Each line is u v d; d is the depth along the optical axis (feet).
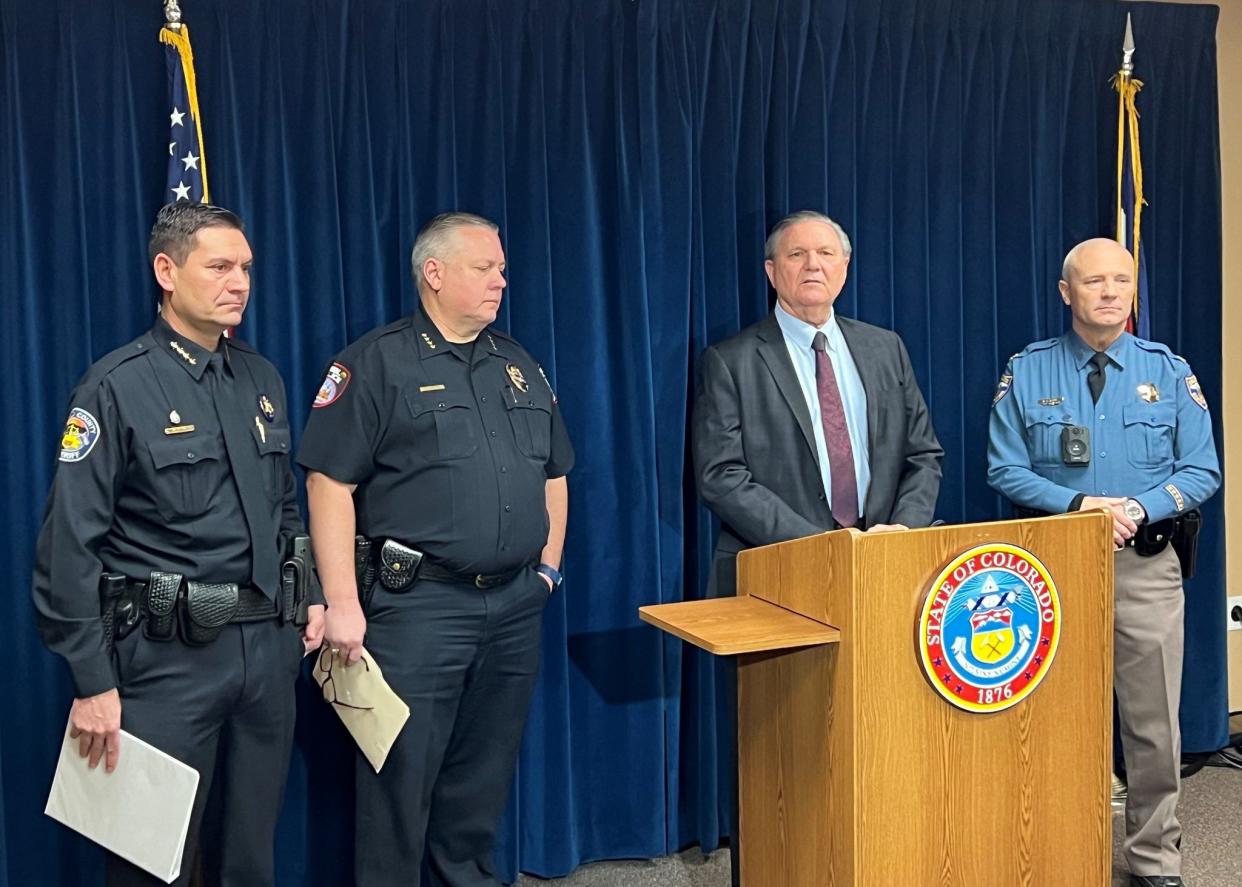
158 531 6.91
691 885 9.49
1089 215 11.01
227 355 7.43
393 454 7.90
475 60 9.28
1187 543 8.93
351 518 7.95
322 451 7.88
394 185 9.15
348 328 9.09
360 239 9.01
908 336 10.58
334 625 7.73
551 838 9.62
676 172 9.70
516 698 8.41
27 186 8.27
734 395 8.80
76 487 6.62
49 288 8.36
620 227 9.61
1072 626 6.77
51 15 8.29
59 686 8.42
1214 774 11.27
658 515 9.81
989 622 6.53
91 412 6.72
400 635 7.87
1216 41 11.61
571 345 9.61
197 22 8.58
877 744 6.40
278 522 7.45
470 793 8.53
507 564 7.98
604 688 9.80
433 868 8.74
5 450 8.23
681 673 10.08
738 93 9.98
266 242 8.78
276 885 9.02
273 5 8.75
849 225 10.27
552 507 8.76
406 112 9.09
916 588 6.41
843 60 10.21
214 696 6.98
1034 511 9.21
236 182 8.64
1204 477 8.95
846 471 8.74
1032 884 6.77
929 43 10.50
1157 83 11.12
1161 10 11.05
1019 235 10.82
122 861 6.95
